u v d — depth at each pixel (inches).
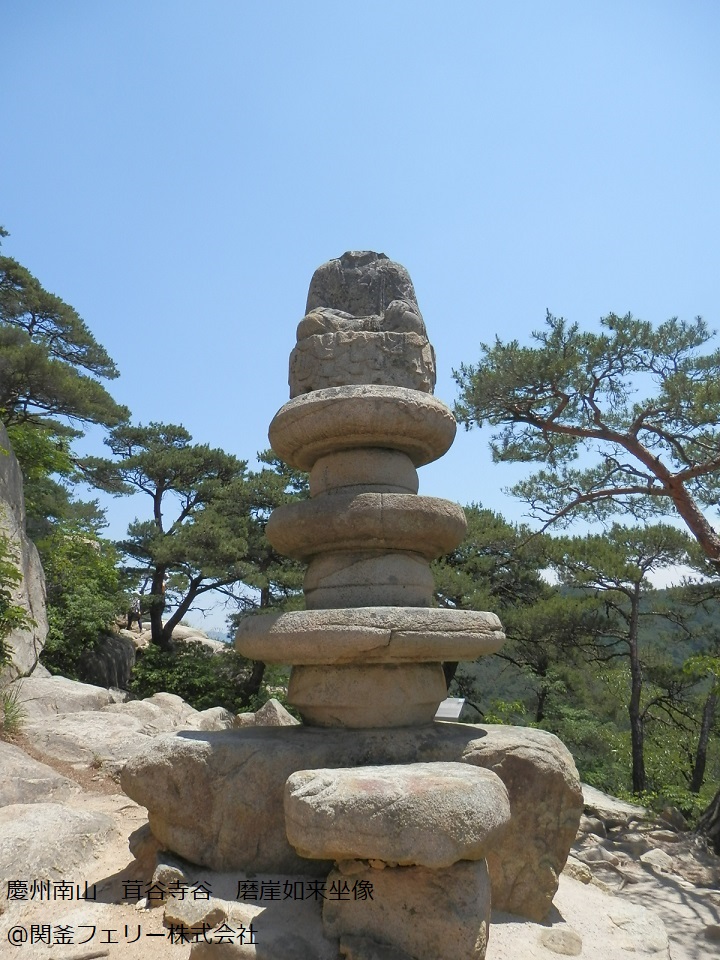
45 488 843.4
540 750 172.7
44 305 810.8
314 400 188.5
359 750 162.6
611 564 564.4
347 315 211.6
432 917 130.3
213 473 951.0
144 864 168.2
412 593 185.3
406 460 200.5
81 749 291.9
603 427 404.5
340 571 185.5
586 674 677.3
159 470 913.5
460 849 127.0
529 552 587.2
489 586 592.1
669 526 573.0
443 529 188.4
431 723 183.0
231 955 129.0
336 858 136.9
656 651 648.4
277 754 162.7
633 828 313.3
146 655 750.5
